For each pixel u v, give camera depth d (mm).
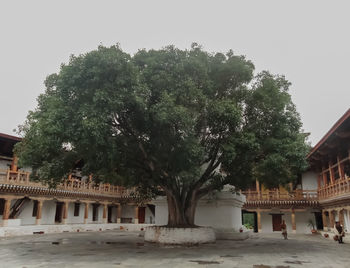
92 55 12297
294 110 16422
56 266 10781
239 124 14398
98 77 12156
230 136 14375
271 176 16234
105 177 19625
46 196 30250
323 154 29375
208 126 15164
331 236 27625
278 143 14852
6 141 27734
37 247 16938
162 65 14484
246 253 14523
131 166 16672
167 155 14664
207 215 23328
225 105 13758
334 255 14469
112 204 39125
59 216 35625
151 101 13602
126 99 12453
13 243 19312
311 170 37656
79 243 19141
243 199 25906
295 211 35906
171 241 16891
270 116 15586
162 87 13656
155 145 14656
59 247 16891
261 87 15992
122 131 14844
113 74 12508
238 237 22000
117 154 13727
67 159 15938
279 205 35062
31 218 31797
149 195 20938
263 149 15617
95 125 11445
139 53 15406
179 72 14195
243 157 15133
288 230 36531
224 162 15180
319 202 32875
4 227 25656
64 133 12000
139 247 16516
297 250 16391
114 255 13539
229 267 10688
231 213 22938
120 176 19547
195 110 14078
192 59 14703
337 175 32469
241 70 15906
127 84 12523
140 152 15891
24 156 15016
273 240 23297
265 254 14305
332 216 30453
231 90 16578
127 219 42500
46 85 15781
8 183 26281
